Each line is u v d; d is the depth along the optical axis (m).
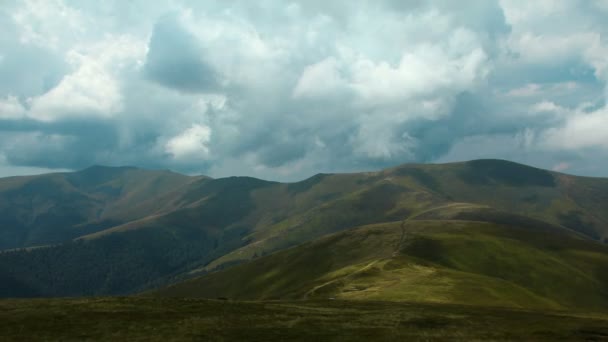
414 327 72.12
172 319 73.62
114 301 87.44
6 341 61.03
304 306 90.12
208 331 66.81
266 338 63.75
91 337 62.91
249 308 85.19
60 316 74.25
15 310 78.38
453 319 78.75
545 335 67.44
